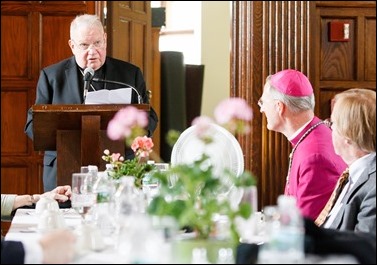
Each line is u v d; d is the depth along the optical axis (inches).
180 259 81.2
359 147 107.0
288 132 138.9
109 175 128.0
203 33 378.3
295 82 137.8
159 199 84.4
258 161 242.5
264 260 78.0
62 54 264.4
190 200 83.7
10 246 82.4
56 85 180.9
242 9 246.1
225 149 135.9
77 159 151.3
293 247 78.0
